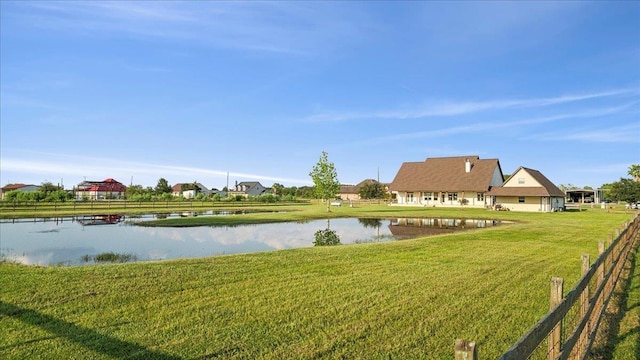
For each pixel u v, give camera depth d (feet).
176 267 32.07
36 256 43.65
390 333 19.16
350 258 38.24
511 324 20.51
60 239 58.03
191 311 21.63
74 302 22.40
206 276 29.32
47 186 258.16
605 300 21.98
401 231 74.84
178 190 364.99
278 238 62.54
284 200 246.88
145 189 284.41
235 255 38.88
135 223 82.53
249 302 23.40
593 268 16.93
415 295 25.48
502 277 30.86
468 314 21.94
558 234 62.08
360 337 18.65
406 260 37.58
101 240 57.16
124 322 19.74
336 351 17.13
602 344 18.19
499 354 17.03
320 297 24.71
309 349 17.25
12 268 30.91
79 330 18.60
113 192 288.51
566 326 19.92
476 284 28.50
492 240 53.36
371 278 29.89
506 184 153.07
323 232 71.92
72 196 174.60
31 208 120.57
